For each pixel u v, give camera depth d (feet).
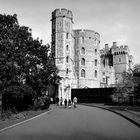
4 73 71.92
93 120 64.85
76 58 266.57
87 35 272.72
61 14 231.50
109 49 378.53
